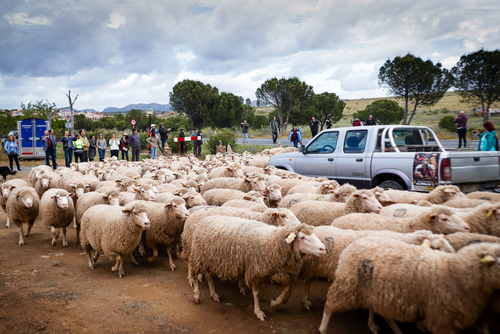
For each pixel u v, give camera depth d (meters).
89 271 6.11
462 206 5.92
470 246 3.40
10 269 6.04
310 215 6.23
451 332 3.27
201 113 57.94
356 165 8.88
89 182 10.46
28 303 4.68
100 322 4.26
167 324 4.26
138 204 5.72
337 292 3.90
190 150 30.64
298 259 4.35
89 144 22.53
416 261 3.50
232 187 9.12
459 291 3.24
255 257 4.43
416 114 63.31
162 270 6.25
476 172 7.47
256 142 36.16
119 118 78.50
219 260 4.75
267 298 5.07
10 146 19.31
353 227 5.24
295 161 10.94
